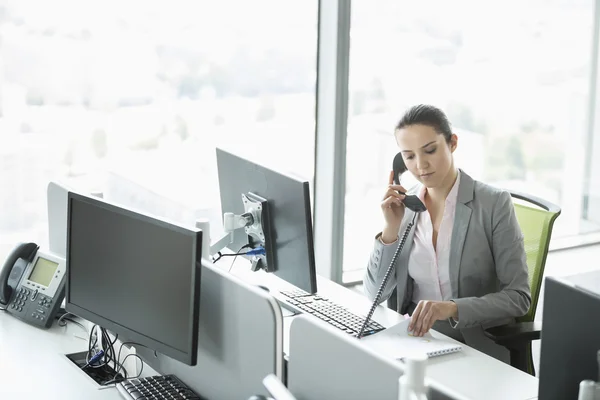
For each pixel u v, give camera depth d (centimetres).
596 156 434
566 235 438
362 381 145
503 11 404
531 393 205
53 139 321
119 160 334
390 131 389
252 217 244
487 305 245
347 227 390
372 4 371
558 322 141
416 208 258
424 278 264
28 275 268
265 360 173
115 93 328
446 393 133
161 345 192
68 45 317
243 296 179
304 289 234
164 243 189
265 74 358
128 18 325
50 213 277
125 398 201
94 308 215
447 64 396
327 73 369
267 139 365
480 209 258
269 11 353
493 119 414
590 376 136
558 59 420
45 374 220
